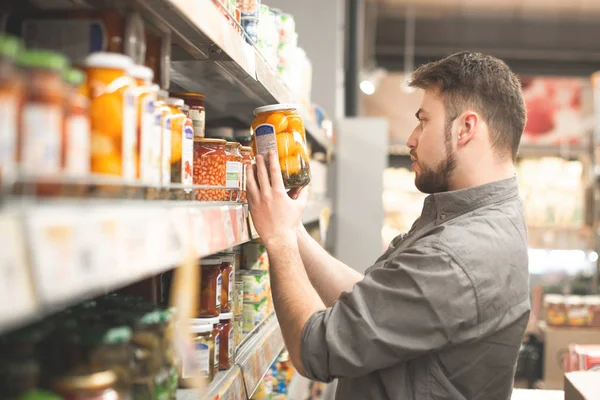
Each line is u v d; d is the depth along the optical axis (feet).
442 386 5.08
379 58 34.19
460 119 5.50
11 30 3.65
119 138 3.07
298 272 5.20
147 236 2.89
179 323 3.48
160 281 4.87
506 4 32.07
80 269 2.29
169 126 3.85
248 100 7.57
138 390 3.40
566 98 29.86
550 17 32.86
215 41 4.16
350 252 16.24
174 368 3.79
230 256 5.71
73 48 3.59
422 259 4.87
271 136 5.38
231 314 5.61
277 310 5.16
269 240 5.23
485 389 5.24
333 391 13.74
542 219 27.48
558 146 29.63
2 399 2.60
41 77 2.46
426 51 34.14
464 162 5.53
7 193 2.35
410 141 5.90
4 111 2.29
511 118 5.53
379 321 4.81
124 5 3.68
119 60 3.10
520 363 16.79
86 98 2.96
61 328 3.09
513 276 5.13
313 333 4.90
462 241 4.97
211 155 5.11
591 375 6.97
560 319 16.40
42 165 2.44
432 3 32.07
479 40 33.76
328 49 15.39
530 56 34.19
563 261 27.14
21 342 2.77
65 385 2.87
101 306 3.85
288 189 5.47
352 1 21.77
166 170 3.81
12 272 1.95
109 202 2.84
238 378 5.49
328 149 13.64
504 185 5.49
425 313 4.78
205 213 3.90
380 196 16.11
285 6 15.47
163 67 4.37
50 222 2.14
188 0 3.60
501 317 5.04
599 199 21.09
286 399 9.07
